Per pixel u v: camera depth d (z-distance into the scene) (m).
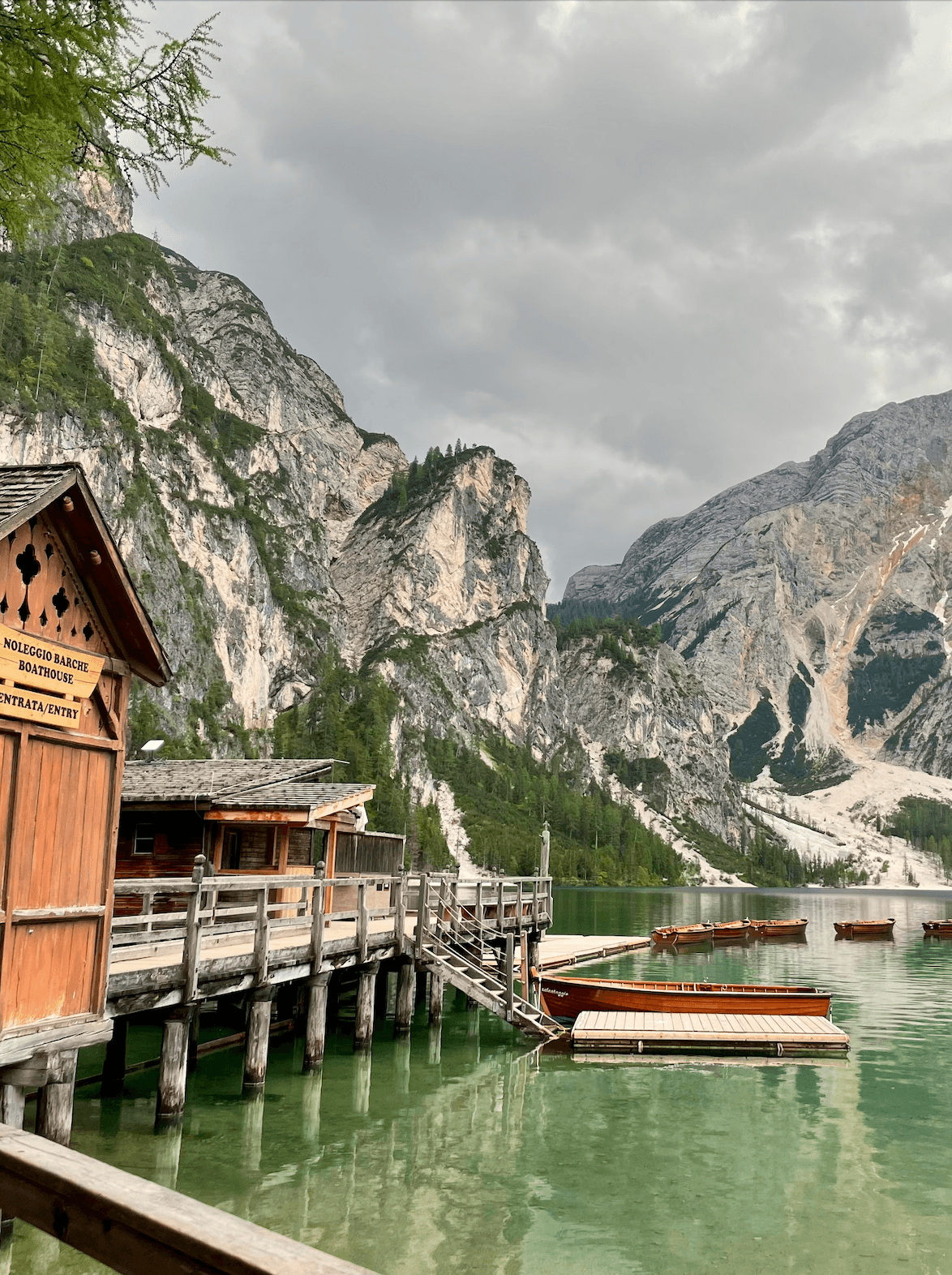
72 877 13.70
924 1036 32.00
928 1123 20.59
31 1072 12.37
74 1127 17.59
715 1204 15.53
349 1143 17.67
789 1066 26.00
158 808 29.89
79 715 14.00
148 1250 3.05
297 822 29.23
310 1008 22.80
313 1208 14.40
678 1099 22.20
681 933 70.81
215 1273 2.82
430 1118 19.80
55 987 13.22
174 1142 16.97
